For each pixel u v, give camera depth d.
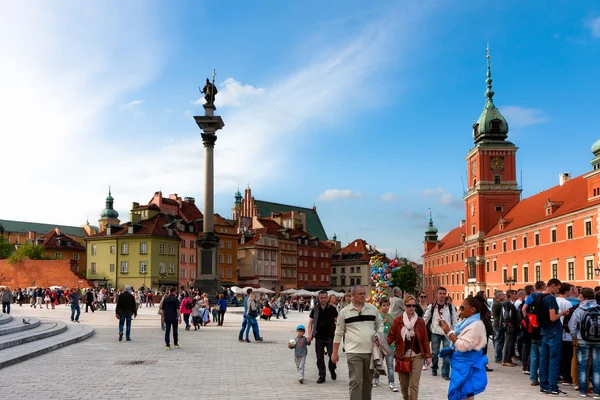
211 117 56.72
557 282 15.77
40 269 107.31
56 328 28.88
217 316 44.50
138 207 121.81
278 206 188.25
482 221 107.31
